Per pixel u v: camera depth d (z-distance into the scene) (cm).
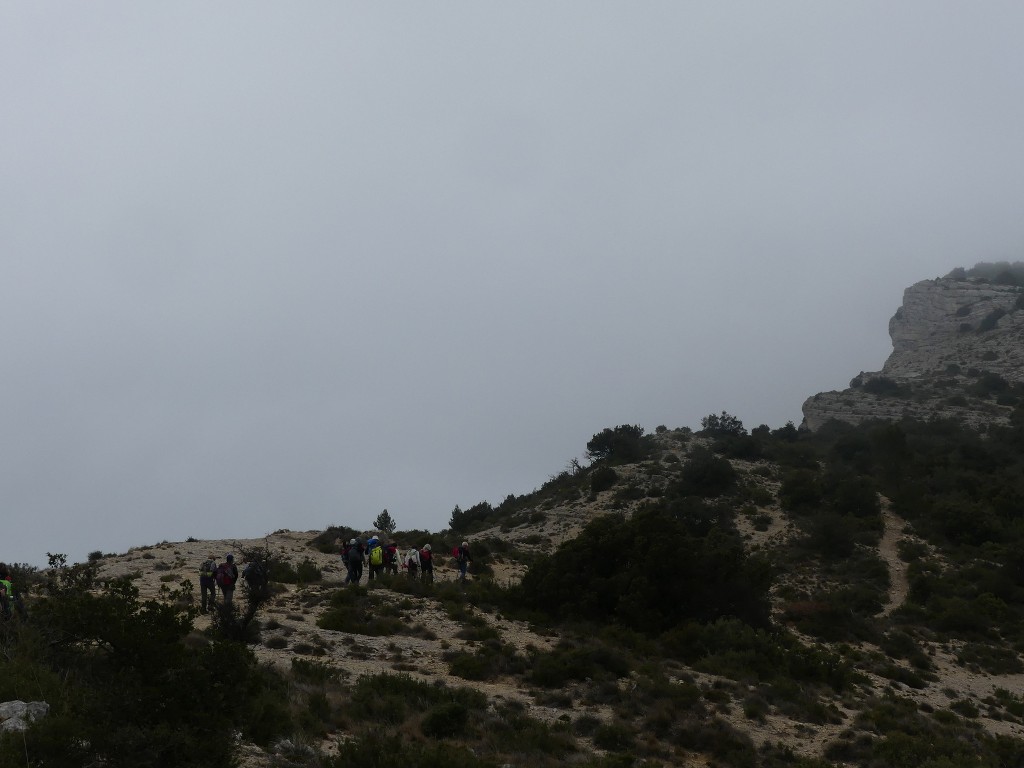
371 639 2452
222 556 3781
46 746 941
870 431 8988
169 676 1062
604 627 3042
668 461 7731
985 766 1964
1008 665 3753
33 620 1315
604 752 1733
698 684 2420
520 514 7031
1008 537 5719
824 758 1916
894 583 4959
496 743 1630
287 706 1502
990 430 9325
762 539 5659
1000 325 14438
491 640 2555
